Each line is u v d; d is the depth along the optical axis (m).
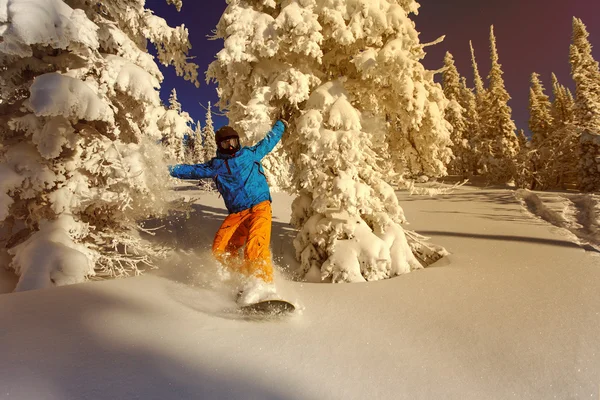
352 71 6.27
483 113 38.22
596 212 9.38
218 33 6.64
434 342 1.99
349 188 4.95
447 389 1.55
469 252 5.09
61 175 4.30
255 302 2.31
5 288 3.74
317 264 5.16
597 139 25.42
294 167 6.38
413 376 1.64
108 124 4.81
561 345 1.92
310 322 2.22
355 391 1.52
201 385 1.48
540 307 2.46
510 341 1.99
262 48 5.79
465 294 2.83
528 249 4.94
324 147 5.11
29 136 4.38
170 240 6.36
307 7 5.79
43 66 4.38
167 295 2.55
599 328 2.09
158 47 6.25
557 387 1.57
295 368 1.66
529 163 28.42
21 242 4.27
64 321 2.01
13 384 1.41
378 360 1.77
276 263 5.73
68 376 1.48
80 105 3.83
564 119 45.25
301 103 6.02
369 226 5.47
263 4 6.11
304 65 6.06
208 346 1.81
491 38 33.53
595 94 27.28
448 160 6.22
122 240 4.81
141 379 1.49
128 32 5.79
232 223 3.35
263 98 5.65
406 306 2.57
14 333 1.84
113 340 1.81
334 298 2.74
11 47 3.35
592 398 1.50
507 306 2.52
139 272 4.50
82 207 4.41
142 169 4.38
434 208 12.11
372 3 5.70
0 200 3.74
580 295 2.67
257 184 3.42
